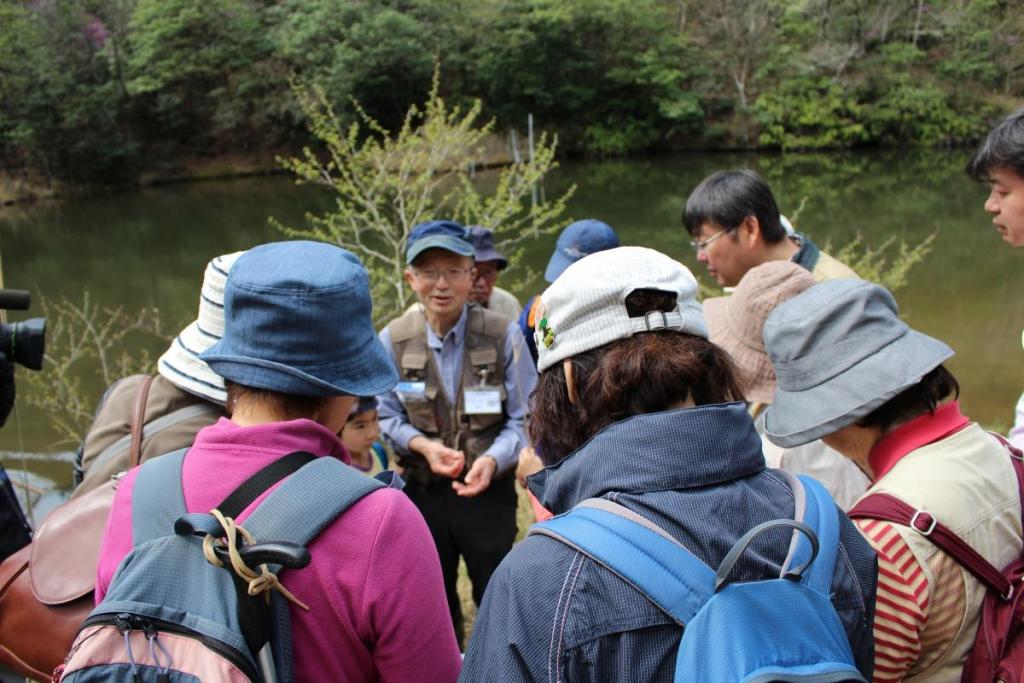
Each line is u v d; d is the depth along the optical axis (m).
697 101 28.81
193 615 0.88
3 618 1.26
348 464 1.12
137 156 27.33
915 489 1.13
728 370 1.00
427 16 28.17
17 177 25.39
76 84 25.78
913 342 1.22
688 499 0.87
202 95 28.56
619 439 0.90
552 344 1.00
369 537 0.98
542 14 27.17
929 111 27.66
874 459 1.24
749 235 2.26
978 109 27.14
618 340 0.96
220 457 1.01
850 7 28.12
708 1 29.78
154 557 0.92
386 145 5.87
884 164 25.23
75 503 1.34
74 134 25.78
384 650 0.99
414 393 2.52
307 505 0.96
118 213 23.06
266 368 1.03
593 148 29.25
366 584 0.97
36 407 7.14
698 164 27.34
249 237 19.12
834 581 0.89
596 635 0.81
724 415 0.91
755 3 28.83
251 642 0.90
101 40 26.22
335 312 1.05
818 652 0.80
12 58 24.45
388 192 6.25
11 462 6.02
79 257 17.38
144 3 26.78
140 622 0.88
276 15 28.67
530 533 0.92
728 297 2.02
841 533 0.93
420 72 27.70
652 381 0.93
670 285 0.98
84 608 1.24
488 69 28.31
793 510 0.91
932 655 1.12
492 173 23.19
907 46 27.55
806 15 28.81
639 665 0.80
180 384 1.45
